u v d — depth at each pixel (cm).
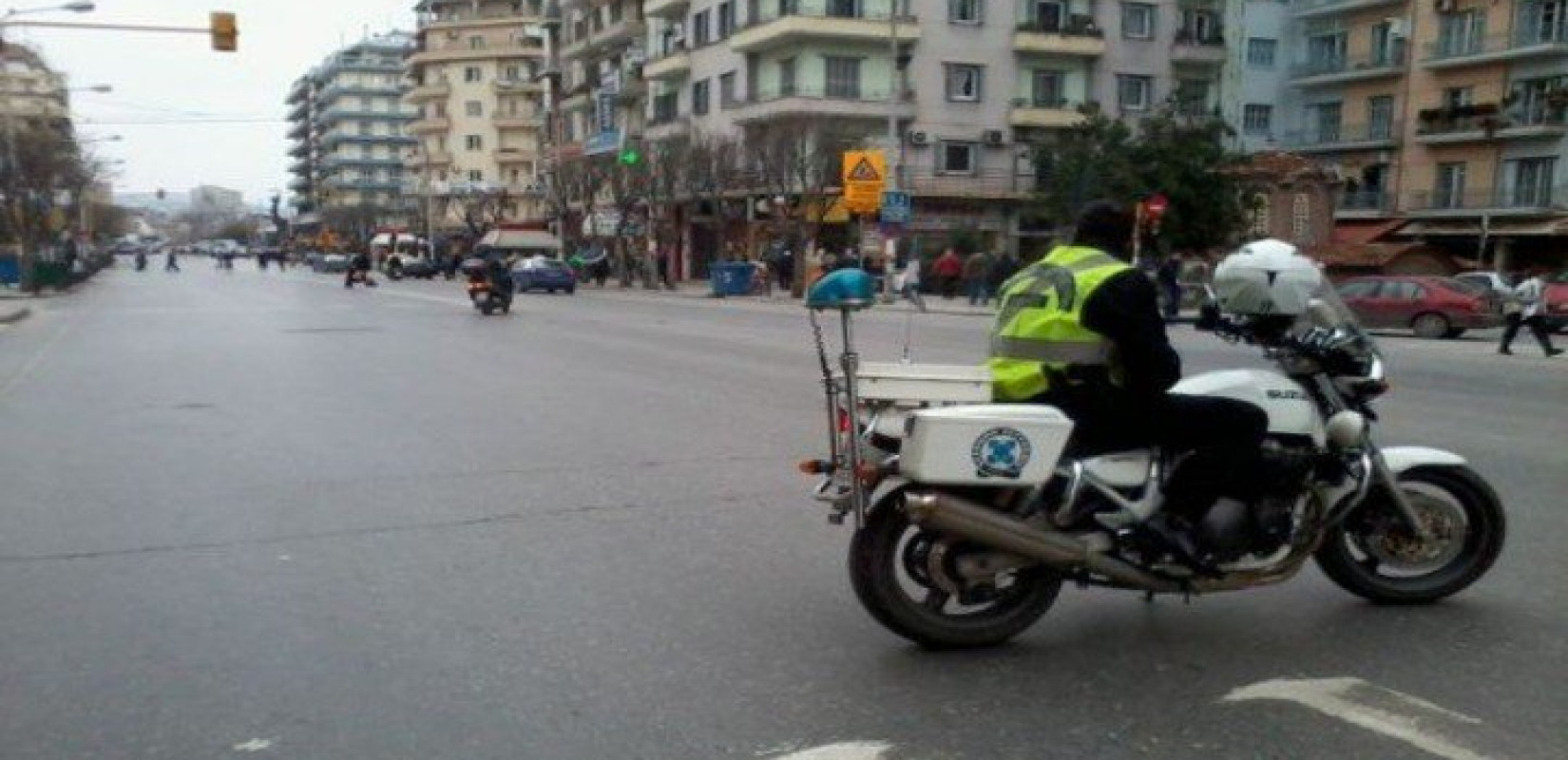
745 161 4794
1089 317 445
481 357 1673
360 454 890
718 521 676
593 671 439
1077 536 461
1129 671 441
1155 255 3856
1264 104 5791
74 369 1548
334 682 428
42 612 509
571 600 525
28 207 4656
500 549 613
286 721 393
